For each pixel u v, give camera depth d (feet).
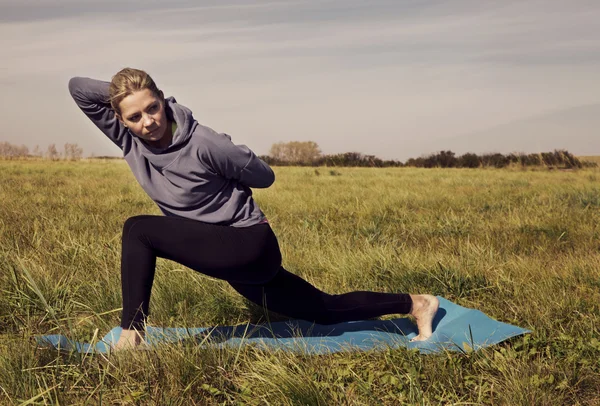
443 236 23.52
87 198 35.55
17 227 22.59
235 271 9.89
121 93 8.93
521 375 9.88
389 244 19.99
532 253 19.81
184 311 13.65
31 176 57.21
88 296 14.29
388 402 9.63
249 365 10.44
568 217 27.32
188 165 9.30
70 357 10.22
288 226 24.82
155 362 10.02
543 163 88.28
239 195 9.86
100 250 17.84
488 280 15.70
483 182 53.36
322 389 9.73
